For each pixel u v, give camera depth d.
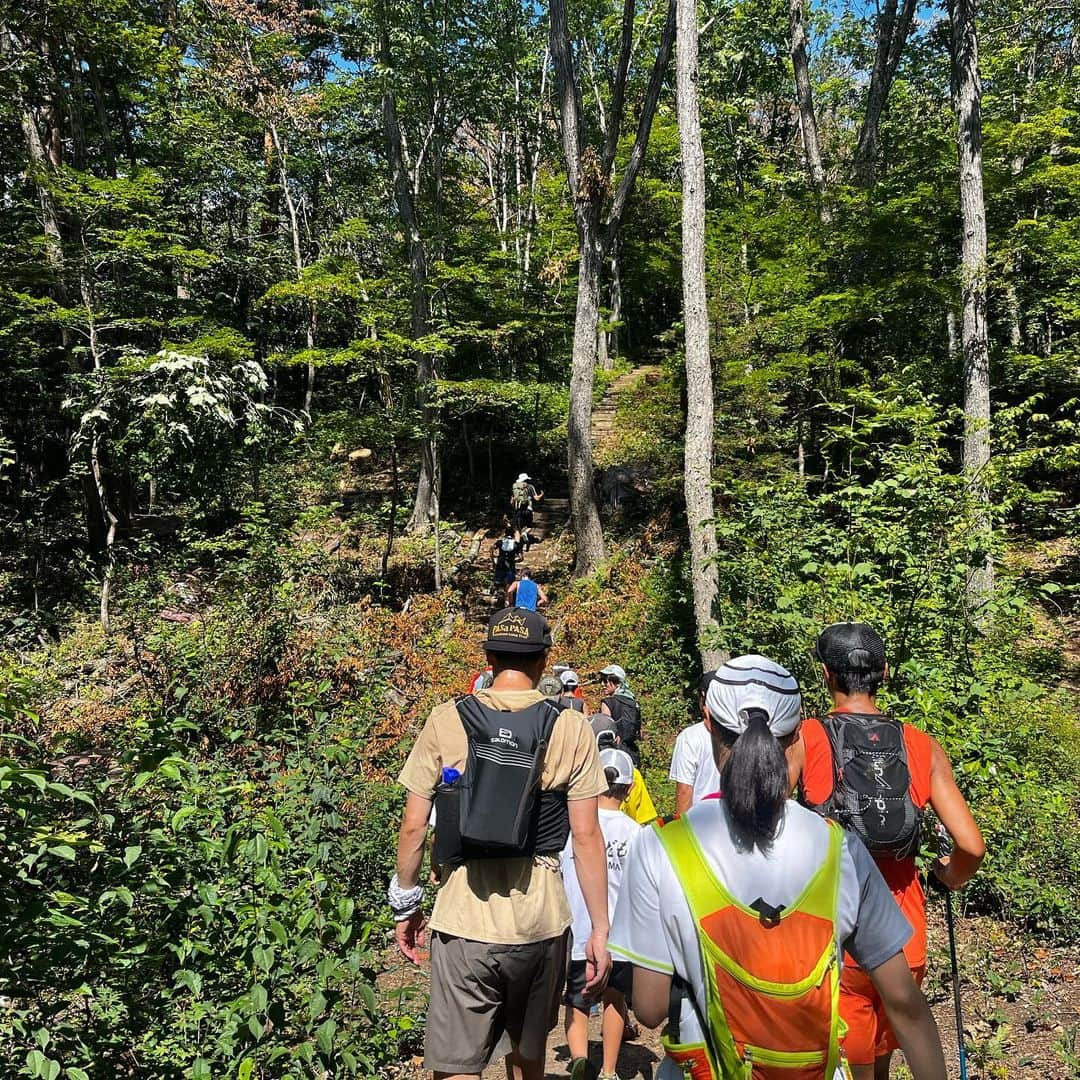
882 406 8.82
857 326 19.42
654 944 1.76
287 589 11.75
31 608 14.93
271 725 8.40
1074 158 17.73
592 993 2.61
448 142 26.09
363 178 28.80
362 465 25.28
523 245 29.27
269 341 27.48
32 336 18.48
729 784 1.77
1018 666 7.39
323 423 18.77
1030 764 6.45
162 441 15.48
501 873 2.54
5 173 19.94
